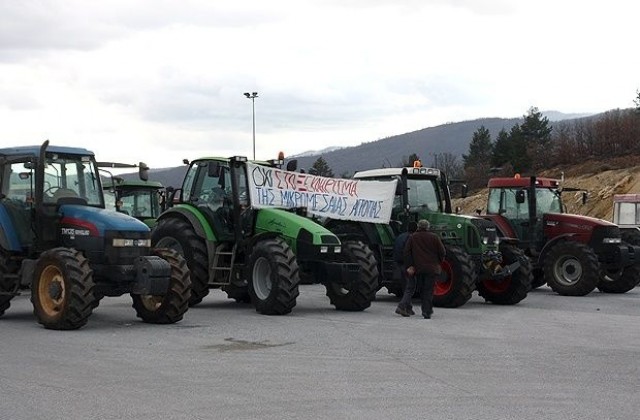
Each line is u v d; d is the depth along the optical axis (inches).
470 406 257.8
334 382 293.9
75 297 416.8
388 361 338.0
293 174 565.0
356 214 591.8
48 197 454.3
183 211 561.0
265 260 514.9
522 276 595.8
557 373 314.0
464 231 593.9
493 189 756.0
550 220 727.1
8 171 469.4
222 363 330.3
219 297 647.8
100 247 437.4
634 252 724.7
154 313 455.5
